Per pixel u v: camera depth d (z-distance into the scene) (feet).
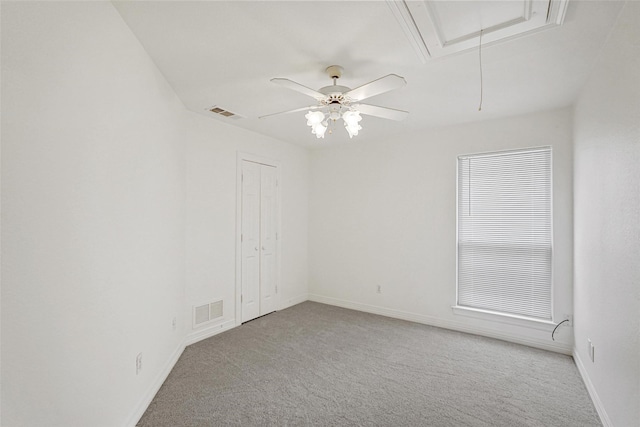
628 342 5.33
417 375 8.68
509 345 10.81
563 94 9.25
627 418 5.35
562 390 7.94
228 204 12.39
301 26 6.05
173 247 9.20
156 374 7.80
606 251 6.52
